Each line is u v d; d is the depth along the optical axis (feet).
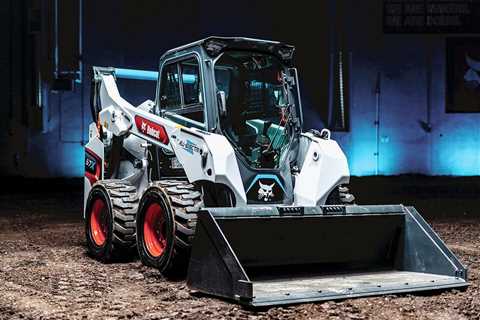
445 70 85.10
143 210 21.98
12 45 75.97
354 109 82.84
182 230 19.79
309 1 81.97
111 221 23.73
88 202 25.66
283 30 81.66
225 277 17.01
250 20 81.00
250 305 16.24
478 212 47.06
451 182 76.59
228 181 20.13
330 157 21.93
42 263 24.07
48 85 75.56
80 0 75.66
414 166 84.53
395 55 84.23
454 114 85.10
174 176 23.65
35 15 75.00
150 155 25.00
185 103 22.88
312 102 82.23
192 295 18.13
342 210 20.13
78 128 76.48
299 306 16.60
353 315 15.94
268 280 19.13
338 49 82.33
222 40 21.52
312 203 21.31
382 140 83.66
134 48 77.71
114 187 24.63
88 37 76.13
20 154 76.13
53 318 15.76
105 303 17.39
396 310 16.53
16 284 20.13
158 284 19.88
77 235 33.32
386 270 21.18
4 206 50.75
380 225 21.01
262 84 22.66
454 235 34.30
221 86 22.18
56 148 76.02
